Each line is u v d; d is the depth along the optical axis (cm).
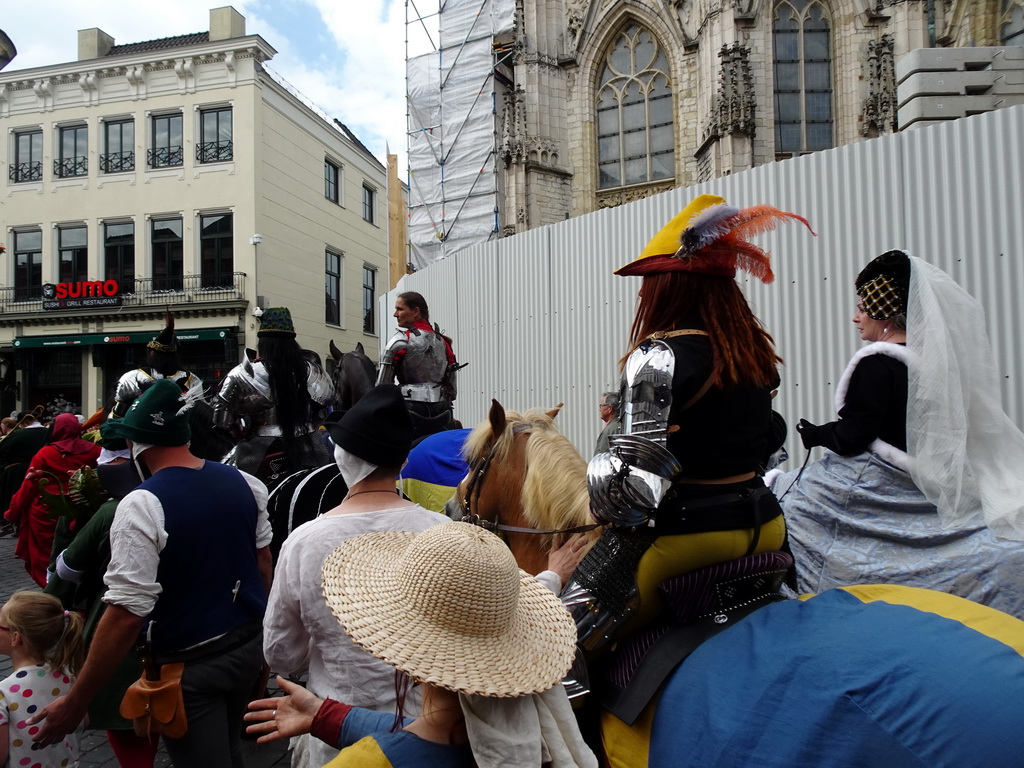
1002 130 500
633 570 200
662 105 1981
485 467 295
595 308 773
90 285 2461
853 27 1777
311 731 170
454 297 1027
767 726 156
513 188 1981
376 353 3170
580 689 192
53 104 2527
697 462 201
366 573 163
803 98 1812
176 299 2397
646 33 2002
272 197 2458
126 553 254
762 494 208
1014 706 135
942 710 139
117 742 320
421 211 2156
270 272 2433
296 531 232
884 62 1734
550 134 2036
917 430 251
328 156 2817
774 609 189
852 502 267
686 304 214
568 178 2047
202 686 265
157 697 252
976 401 256
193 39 2595
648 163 2003
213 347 2439
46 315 2472
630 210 737
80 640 306
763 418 212
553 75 2044
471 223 2041
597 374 768
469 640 142
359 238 3048
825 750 148
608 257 759
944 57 604
